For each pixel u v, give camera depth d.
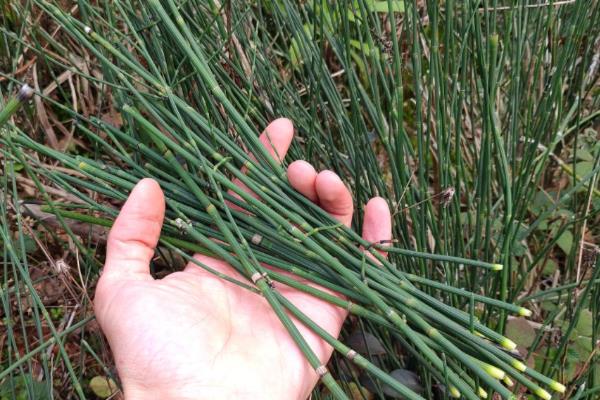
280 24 0.42
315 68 0.39
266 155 0.32
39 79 0.47
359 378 0.39
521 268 0.45
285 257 0.32
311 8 0.41
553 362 0.37
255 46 0.38
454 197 0.37
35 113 0.44
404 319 0.30
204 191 0.33
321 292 0.31
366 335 0.38
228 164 0.31
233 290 0.32
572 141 0.49
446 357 0.31
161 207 0.30
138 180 0.33
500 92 0.48
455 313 0.29
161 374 0.27
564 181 0.51
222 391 0.28
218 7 0.38
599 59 0.50
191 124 0.34
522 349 0.39
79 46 0.47
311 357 0.28
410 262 0.39
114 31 0.34
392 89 0.39
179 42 0.30
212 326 0.29
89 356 0.41
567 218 0.46
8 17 0.45
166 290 0.29
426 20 0.48
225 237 0.31
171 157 0.32
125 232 0.29
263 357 0.30
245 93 0.39
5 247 0.32
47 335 0.41
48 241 0.43
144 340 0.27
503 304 0.28
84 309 0.37
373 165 0.39
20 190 0.45
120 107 0.36
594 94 0.51
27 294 0.39
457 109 0.35
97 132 0.47
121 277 0.29
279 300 0.30
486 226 0.38
